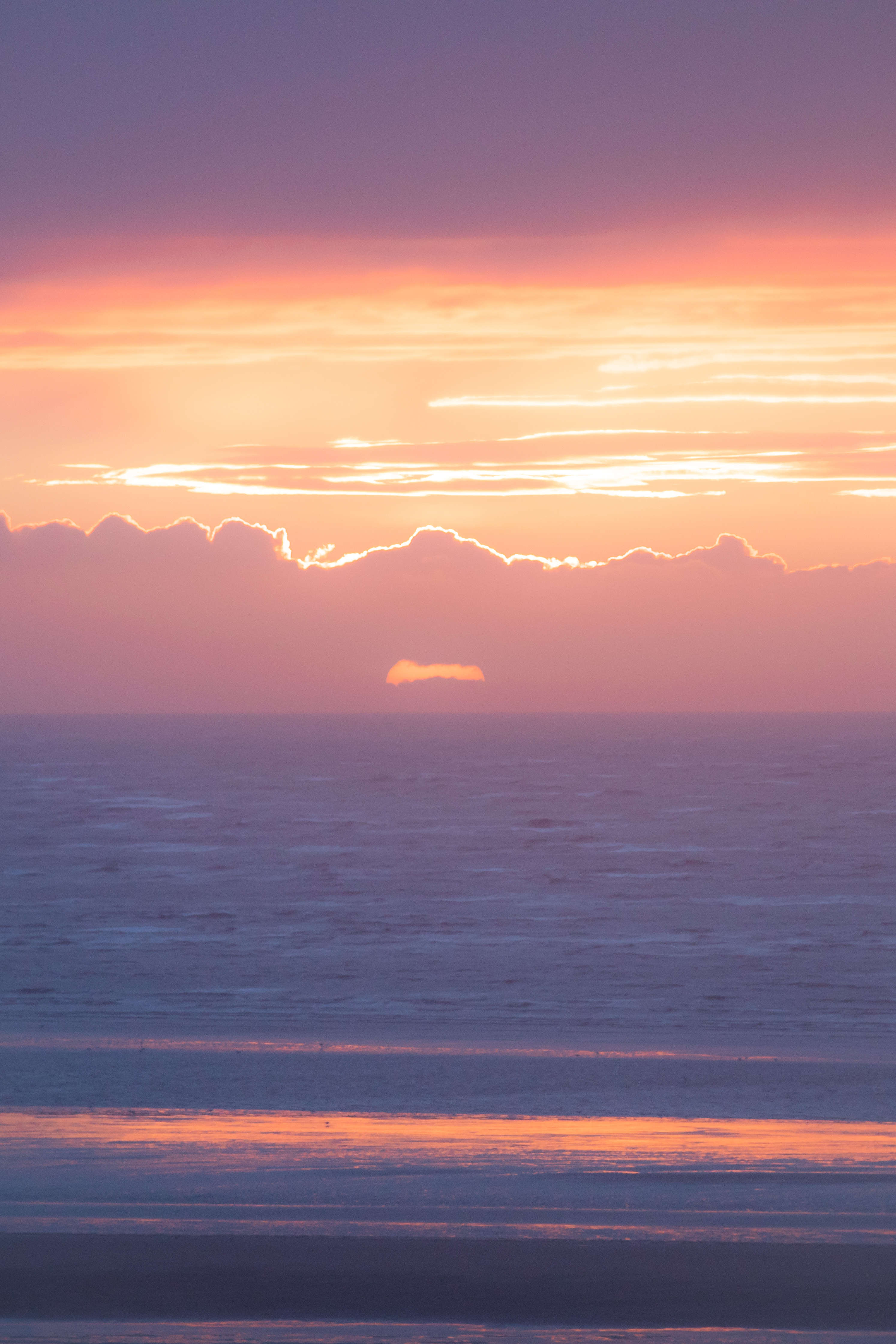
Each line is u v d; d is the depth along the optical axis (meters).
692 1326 31.11
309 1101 65.00
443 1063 75.00
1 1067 71.81
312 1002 102.50
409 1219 40.28
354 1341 29.47
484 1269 34.91
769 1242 37.44
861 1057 79.06
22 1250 36.28
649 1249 36.69
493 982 113.06
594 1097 66.88
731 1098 66.94
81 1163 48.41
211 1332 30.11
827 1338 30.12
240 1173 47.06
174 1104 63.41
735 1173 47.50
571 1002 104.00
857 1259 35.91
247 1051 78.44
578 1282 34.00
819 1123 59.66
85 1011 97.12
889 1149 52.31
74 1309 31.92
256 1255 35.84
